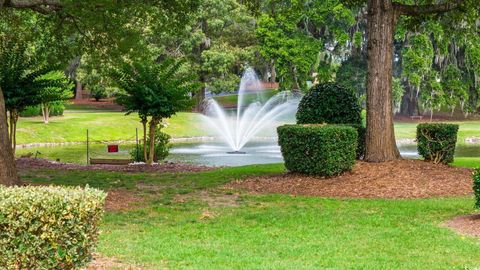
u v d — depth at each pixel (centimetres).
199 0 1734
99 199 571
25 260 529
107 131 3678
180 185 1384
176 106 1812
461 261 699
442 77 4381
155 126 1870
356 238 825
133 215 1007
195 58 4716
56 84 1867
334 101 1569
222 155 2467
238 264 679
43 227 531
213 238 831
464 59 4359
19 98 1789
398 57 4669
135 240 810
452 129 1518
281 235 852
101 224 923
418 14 1514
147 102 1778
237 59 4703
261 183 1366
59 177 1540
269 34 4169
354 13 4297
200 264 679
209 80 4903
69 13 1448
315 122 1571
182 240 816
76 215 545
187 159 2302
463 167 1502
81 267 559
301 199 1170
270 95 5784
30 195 537
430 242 795
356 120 1577
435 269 665
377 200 1152
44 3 1364
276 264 680
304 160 1363
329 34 4456
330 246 779
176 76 4356
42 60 1856
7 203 521
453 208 1044
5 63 1789
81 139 3450
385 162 1441
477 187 923
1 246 524
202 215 1012
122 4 1433
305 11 4053
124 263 681
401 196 1200
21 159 2073
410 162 1445
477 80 4256
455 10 1705
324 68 4450
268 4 4184
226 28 4791
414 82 4059
